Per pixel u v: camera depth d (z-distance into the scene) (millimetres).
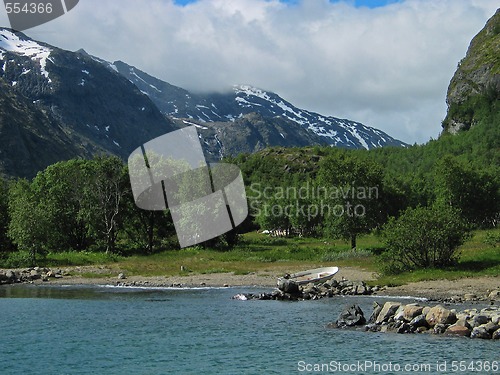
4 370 19266
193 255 69750
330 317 29031
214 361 20109
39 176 85812
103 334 25250
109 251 75812
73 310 32688
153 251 77750
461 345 21484
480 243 64875
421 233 44125
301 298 36938
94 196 80062
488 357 19562
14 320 29234
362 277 45625
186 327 26891
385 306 27016
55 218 78750
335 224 69125
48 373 18828
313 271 45375
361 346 21797
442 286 38031
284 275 49344
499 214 111938
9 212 78500
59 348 22406
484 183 104938
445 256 44656
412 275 42625
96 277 53312
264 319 28844
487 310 26250
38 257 68750
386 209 71250
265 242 95562
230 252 72000
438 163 107938
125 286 46844
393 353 20516
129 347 22547
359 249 65250
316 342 22812
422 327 24703
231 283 47125
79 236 83375
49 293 41875
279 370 18703
